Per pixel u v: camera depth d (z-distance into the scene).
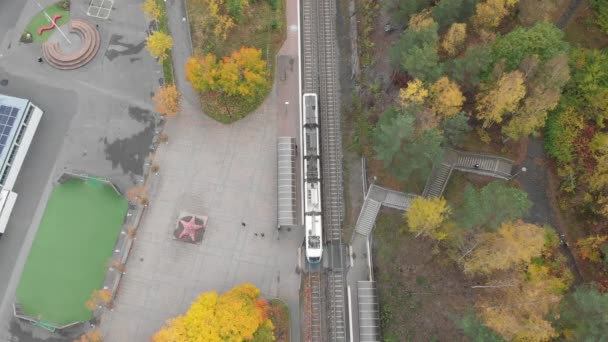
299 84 72.56
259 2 75.00
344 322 61.91
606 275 53.97
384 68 68.75
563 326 48.78
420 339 58.09
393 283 61.34
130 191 67.69
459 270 58.88
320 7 75.44
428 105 57.59
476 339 48.75
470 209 52.56
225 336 53.69
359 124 68.50
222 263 65.50
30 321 63.59
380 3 72.00
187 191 68.56
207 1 72.56
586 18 62.47
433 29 55.97
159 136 70.62
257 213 67.44
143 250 66.25
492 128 62.50
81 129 71.62
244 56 64.50
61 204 68.50
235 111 71.25
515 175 60.94
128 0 77.38
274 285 64.31
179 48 74.62
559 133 58.66
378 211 64.75
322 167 68.19
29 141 70.31
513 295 50.84
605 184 53.84
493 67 57.25
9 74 73.88
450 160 62.22
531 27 59.50
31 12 76.88
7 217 67.56
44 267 66.00
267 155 69.94
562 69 51.91
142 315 63.72
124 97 72.88
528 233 49.09
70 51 74.81
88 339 61.09
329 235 65.38
